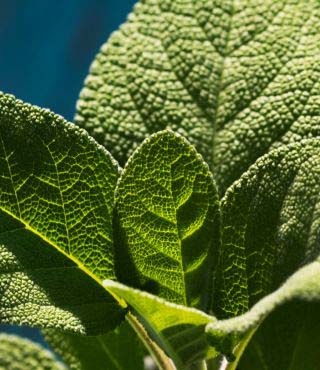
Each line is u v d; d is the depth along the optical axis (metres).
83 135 0.22
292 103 0.26
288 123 0.26
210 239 0.22
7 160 0.22
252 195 0.23
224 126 0.26
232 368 0.22
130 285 0.23
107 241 0.23
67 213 0.23
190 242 0.22
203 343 0.22
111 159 0.23
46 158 0.23
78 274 0.23
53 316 0.22
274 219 0.23
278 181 0.23
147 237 0.22
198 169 0.22
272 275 0.23
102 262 0.23
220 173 0.26
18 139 0.22
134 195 0.22
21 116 0.22
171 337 0.22
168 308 0.21
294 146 0.23
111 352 0.26
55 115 0.22
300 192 0.23
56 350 0.26
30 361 0.26
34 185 0.23
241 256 0.23
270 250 0.23
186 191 0.22
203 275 0.23
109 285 0.21
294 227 0.22
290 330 0.24
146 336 0.23
